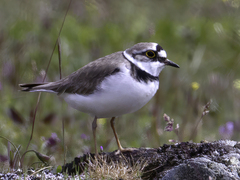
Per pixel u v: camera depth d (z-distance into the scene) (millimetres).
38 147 9773
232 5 17031
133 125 11273
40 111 11422
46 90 8094
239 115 12008
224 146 6918
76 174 6977
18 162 7918
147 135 10406
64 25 14281
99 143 10414
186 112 11508
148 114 11805
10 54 13602
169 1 18516
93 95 7480
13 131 10367
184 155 6969
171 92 12930
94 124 7891
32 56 13383
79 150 9875
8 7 15141
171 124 7508
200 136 10508
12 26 14281
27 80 12812
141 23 16172
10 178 6805
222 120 11758
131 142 10445
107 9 16562
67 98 7957
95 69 7527
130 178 6430
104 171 6520
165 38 15312
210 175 5938
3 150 9281
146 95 7426
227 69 14414
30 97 12086
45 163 7707
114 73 7289
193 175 6039
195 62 14203
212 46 15203
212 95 12625
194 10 17984
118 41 15000
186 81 13391
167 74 13508
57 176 6934
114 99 7324
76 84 7691
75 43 14148
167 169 6844
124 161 7324
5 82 12633
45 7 14852
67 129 10930
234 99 12547
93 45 14148
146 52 7461
